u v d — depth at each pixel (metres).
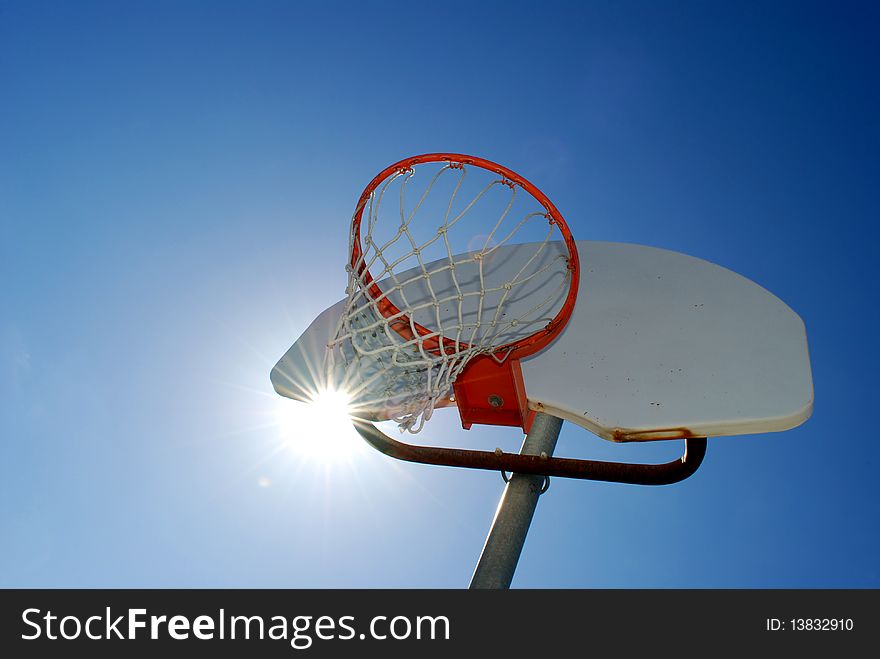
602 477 2.46
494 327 2.68
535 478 2.56
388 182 2.65
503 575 2.35
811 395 2.26
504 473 2.58
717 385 2.37
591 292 2.81
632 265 2.92
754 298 2.67
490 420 2.58
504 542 2.41
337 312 2.95
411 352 2.59
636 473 2.44
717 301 2.70
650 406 2.36
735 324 2.58
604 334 2.65
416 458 2.64
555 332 2.60
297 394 2.69
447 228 2.62
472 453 2.59
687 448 2.38
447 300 2.70
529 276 2.80
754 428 2.22
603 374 2.51
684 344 2.54
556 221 2.68
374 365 2.59
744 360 2.43
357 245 2.64
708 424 2.25
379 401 2.54
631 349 2.57
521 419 2.53
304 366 2.76
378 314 2.55
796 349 2.43
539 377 2.56
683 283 2.80
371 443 2.65
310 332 2.91
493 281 2.92
